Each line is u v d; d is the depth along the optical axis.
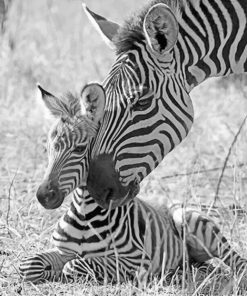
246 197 12.80
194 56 9.92
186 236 10.58
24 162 14.63
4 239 11.04
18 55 20.83
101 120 9.53
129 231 9.86
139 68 9.52
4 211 12.08
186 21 9.93
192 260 10.91
